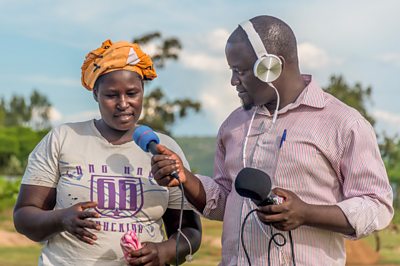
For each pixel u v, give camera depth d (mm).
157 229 4457
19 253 15516
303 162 4070
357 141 4035
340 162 4098
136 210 4371
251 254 4168
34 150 4594
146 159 4438
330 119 4109
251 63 4078
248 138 4273
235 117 4445
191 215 4629
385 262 16062
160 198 4430
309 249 4090
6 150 45219
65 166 4430
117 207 4348
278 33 4102
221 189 4480
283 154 4109
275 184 4113
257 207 4043
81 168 4395
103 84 4336
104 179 4367
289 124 4160
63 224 4207
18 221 4449
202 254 15484
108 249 4305
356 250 15938
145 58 4383
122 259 4316
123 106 4316
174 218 4617
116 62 4293
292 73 4188
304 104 4148
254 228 4152
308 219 3871
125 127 4367
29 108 85062
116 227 4328
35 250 16125
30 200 4488
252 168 3846
